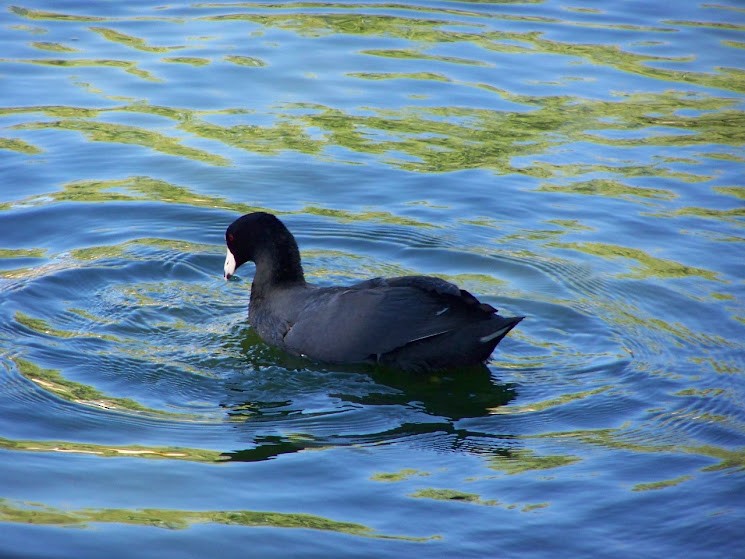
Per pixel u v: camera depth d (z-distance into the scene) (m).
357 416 10.99
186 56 21.34
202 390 11.48
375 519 8.93
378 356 11.96
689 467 9.79
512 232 15.26
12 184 16.17
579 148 17.89
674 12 24.64
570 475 9.68
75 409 10.83
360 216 15.67
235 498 9.23
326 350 12.13
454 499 9.25
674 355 12.07
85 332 12.55
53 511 8.93
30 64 20.66
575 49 22.25
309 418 10.91
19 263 14.07
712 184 16.61
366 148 17.72
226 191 16.31
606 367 11.89
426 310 11.78
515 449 10.23
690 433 10.47
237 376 11.84
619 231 15.22
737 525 8.83
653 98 19.89
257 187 16.41
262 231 13.16
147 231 15.20
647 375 11.66
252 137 18.03
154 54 21.42
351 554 8.41
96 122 18.36
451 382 11.79
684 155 17.67
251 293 13.38
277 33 22.73
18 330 12.41
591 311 13.16
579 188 16.52
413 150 17.69
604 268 14.19
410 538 8.65
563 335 12.66
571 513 9.03
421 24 23.61
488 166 17.20
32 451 9.96
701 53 22.09
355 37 22.61
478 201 16.16
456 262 14.49
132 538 8.58
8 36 22.06
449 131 18.39
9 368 11.53
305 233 15.19
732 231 15.14
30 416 10.64
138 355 12.13
